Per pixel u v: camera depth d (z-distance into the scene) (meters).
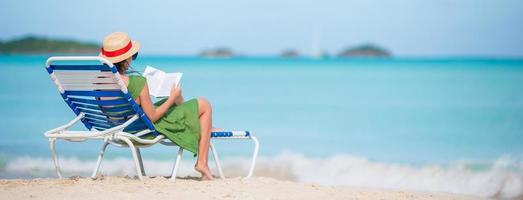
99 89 6.60
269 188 6.53
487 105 25.88
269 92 31.70
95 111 6.91
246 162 13.20
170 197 5.95
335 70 58.62
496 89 34.44
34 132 16.56
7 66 50.62
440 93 32.00
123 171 11.68
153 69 6.92
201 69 57.50
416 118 22.12
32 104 23.03
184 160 12.82
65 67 6.57
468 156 14.19
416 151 15.06
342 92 32.66
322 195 6.35
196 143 6.90
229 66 64.44
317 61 83.19
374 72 54.12
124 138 6.54
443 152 14.81
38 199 5.82
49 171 11.46
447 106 25.77
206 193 6.14
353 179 11.87
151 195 6.00
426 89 34.84
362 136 17.89
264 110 24.45
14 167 11.84
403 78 44.75
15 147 14.09
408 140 17.03
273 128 19.45
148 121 6.62
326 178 11.95
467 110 24.33
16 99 24.61
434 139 17.11
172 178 6.81
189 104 6.88
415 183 11.44
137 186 6.40
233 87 34.19
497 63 66.12
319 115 23.09
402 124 20.48
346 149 15.41
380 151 15.12
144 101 6.54
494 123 20.39
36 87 29.77
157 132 6.76
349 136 17.86
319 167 12.96
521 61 69.06
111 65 6.23
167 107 6.75
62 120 18.98
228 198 5.98
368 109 25.08
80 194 6.00
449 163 13.31
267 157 13.80
